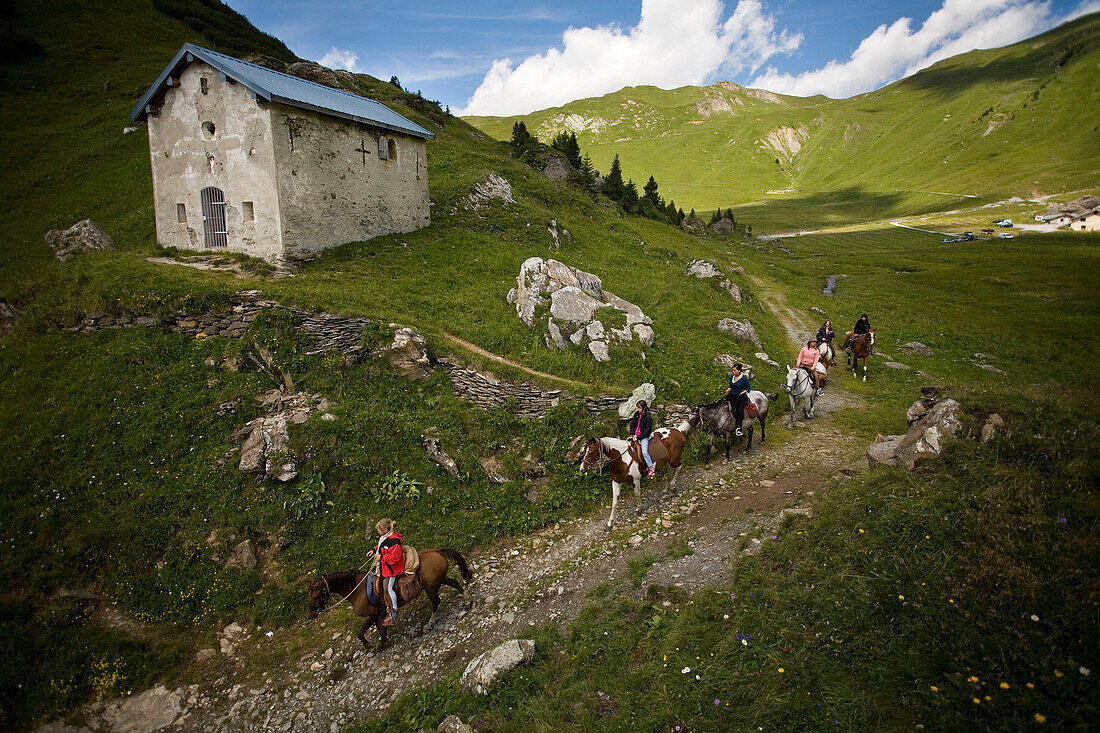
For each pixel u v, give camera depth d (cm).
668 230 6019
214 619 1152
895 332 3275
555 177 5716
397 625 1127
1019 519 830
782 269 5688
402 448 1479
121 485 1352
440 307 2120
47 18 5462
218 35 6175
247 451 1395
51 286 1938
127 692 1016
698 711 712
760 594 876
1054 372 2508
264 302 1781
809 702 679
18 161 3697
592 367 1831
